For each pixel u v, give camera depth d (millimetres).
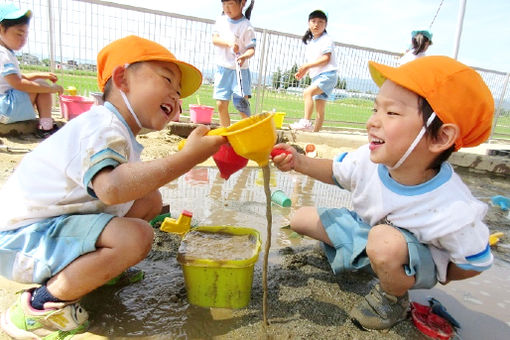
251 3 5555
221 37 5363
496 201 3920
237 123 1542
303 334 1644
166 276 2033
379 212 1853
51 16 5629
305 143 6027
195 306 1795
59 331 1556
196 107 5734
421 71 1530
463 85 1509
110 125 1538
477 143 1659
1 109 4363
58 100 5938
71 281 1501
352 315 1773
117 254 1497
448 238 1640
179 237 2457
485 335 1796
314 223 2193
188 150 1493
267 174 1598
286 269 2191
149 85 1635
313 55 6254
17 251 1562
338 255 2059
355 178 2004
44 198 1575
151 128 1734
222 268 1721
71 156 1512
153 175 1446
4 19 4211
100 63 1745
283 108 7539
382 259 1664
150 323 1652
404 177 1749
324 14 6156
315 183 4207
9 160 3713
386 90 1601
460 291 2189
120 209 1825
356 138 6211
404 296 1788
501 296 2164
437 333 1720
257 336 1609
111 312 1709
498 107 9891
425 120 1527
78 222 1533
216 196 3367
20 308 1556
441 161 1659
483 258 1633
